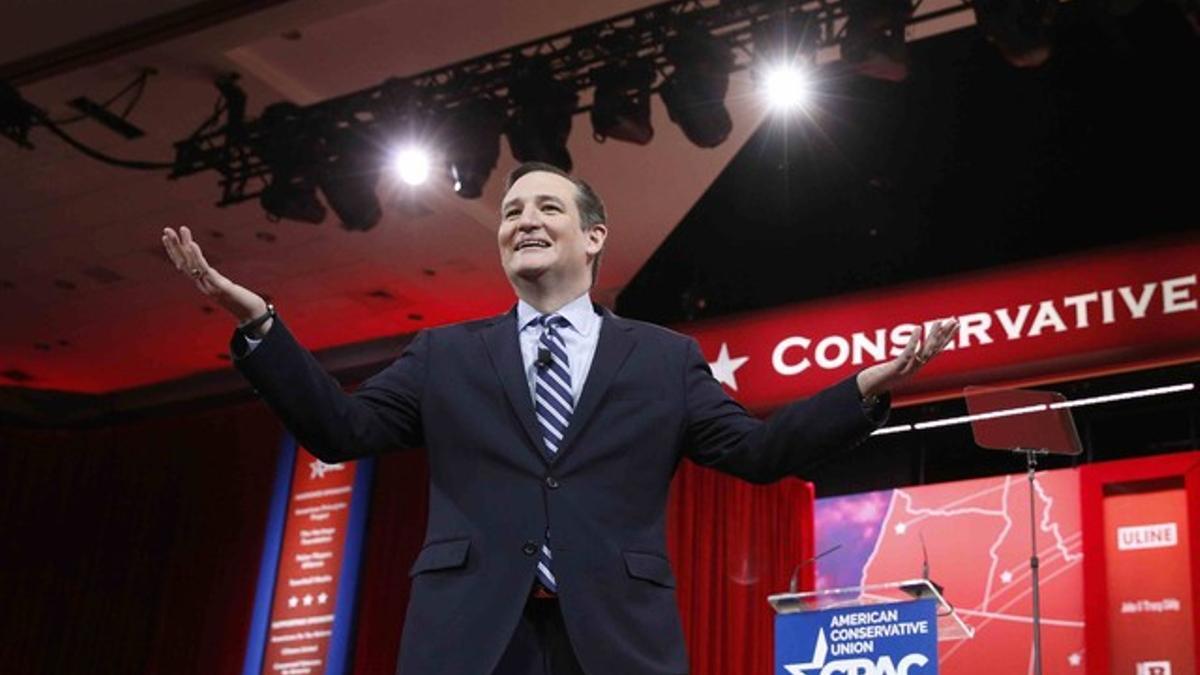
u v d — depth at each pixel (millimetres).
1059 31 6258
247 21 6199
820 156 7496
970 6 5582
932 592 3969
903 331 6723
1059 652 6582
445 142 6348
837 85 6973
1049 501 6840
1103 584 6488
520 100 6273
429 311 8469
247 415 8398
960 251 7004
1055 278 6523
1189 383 6586
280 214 6605
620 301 8031
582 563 1750
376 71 6613
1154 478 6520
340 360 8906
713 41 5969
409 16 6230
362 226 6590
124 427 8750
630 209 7680
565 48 6262
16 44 6492
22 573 8539
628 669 1705
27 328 8898
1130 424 6785
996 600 6793
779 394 6883
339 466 7984
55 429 9227
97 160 7164
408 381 1950
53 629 8422
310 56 6520
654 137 7145
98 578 8453
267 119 6645
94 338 8977
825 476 7441
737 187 7695
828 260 7309
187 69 6559
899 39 5719
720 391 1969
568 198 2078
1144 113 6812
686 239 7793
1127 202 6727
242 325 1830
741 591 7094
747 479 1901
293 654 7695
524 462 1823
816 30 5863
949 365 6613
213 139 7027
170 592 8203
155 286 8336
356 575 7711
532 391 1906
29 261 8180
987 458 7059
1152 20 6824
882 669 3955
